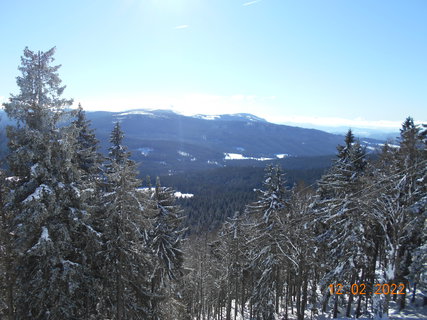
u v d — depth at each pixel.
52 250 12.45
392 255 16.81
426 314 20.62
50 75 12.62
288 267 24.61
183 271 24.27
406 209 15.47
